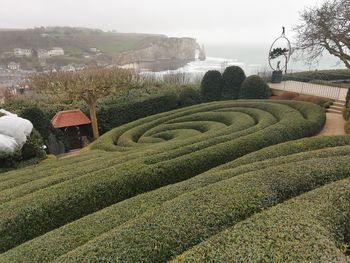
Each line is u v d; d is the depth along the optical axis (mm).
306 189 6582
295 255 3936
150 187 9328
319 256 3895
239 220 5453
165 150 12758
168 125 19656
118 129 20953
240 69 26953
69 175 10078
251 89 25719
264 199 5957
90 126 24297
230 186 6441
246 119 17641
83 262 4621
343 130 16500
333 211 5035
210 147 11438
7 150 14055
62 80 23000
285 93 24953
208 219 5371
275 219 4812
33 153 15539
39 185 9312
